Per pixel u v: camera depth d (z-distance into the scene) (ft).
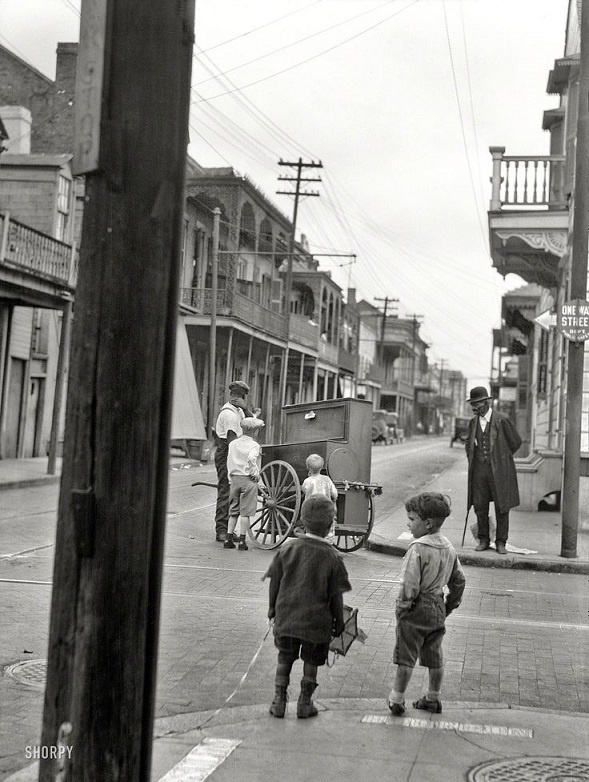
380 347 302.66
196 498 58.85
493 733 16.02
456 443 292.81
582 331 37.70
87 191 9.30
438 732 15.98
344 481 39.04
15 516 47.78
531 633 25.18
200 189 119.75
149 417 9.29
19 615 24.63
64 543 9.26
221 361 122.62
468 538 43.39
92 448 9.16
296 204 143.43
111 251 9.19
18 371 88.69
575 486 37.99
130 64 9.29
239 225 119.75
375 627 24.95
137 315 9.22
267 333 130.72
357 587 31.01
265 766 14.07
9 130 108.27
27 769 13.79
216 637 23.17
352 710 17.25
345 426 39.68
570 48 69.92
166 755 14.49
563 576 35.94
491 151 57.67
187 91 9.70
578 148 38.01
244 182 119.14
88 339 9.20
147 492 9.29
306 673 16.58
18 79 116.78
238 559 36.19
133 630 9.25
